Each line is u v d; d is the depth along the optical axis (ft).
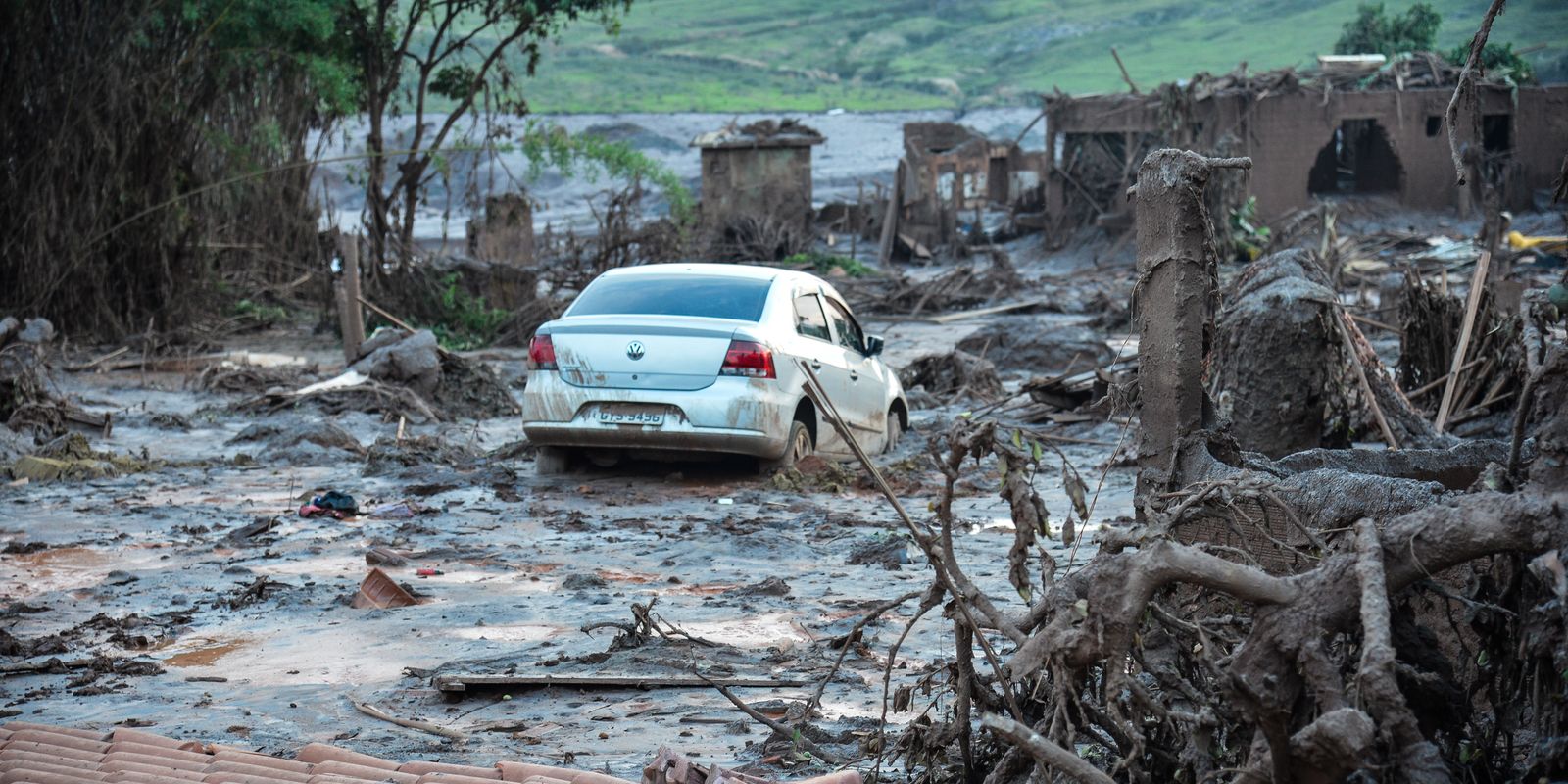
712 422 36.32
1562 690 11.07
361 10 90.58
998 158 169.07
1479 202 138.31
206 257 86.74
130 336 79.56
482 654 20.90
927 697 18.08
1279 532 15.23
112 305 80.94
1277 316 29.63
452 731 16.96
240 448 45.03
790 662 20.10
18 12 75.31
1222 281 68.74
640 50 590.96
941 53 600.39
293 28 85.71
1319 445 29.99
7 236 77.20
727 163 152.56
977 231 159.74
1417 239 123.65
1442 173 139.44
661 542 29.81
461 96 93.91
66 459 40.40
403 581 25.81
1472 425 34.68
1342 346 30.09
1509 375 34.81
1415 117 137.90
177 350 75.46
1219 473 17.28
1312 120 134.72
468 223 109.40
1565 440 11.44
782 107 470.39
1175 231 17.72
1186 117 131.23
